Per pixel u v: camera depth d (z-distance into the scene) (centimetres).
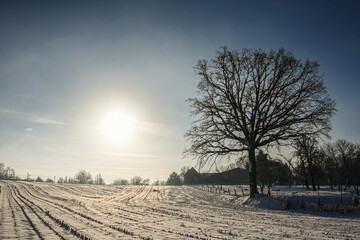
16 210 1991
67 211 1922
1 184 7231
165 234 1048
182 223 1377
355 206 2100
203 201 3175
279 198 2581
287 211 2166
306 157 4162
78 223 1323
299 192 3238
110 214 1769
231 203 2923
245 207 2528
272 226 1312
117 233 1054
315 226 1322
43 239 933
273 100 2827
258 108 2891
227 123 2961
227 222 1449
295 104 2753
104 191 5256
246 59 2895
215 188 5391
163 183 14088
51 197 3709
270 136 2855
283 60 2781
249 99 2948
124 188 6275
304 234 1076
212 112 2967
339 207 2120
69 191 5188
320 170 5391
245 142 2959
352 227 1291
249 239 961
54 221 1404
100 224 1303
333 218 1677
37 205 2427
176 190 5453
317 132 2736
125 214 1784
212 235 1038
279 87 2839
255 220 1554
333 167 6556
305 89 2703
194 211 2059
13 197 3681
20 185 6844
